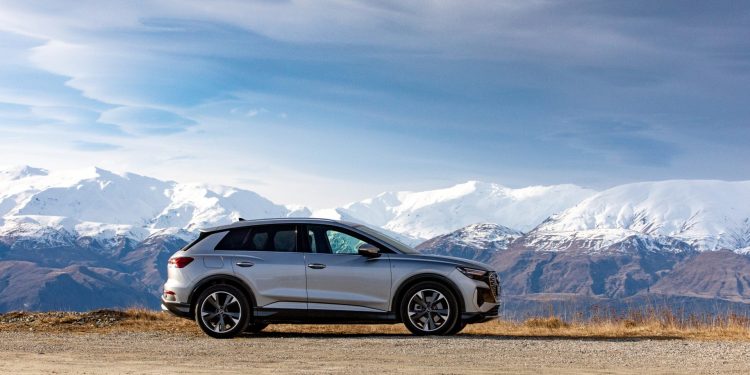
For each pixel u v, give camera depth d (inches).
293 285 518.9
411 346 460.1
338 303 514.9
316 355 423.2
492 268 533.0
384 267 515.8
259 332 568.1
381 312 514.0
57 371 353.7
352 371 358.3
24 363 387.5
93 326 616.1
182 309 528.1
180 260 532.4
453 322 510.3
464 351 440.8
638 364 395.9
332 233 529.3
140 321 644.7
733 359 416.2
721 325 607.8
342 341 485.1
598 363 398.0
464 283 510.9
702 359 415.8
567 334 583.5
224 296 525.0
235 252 530.0
